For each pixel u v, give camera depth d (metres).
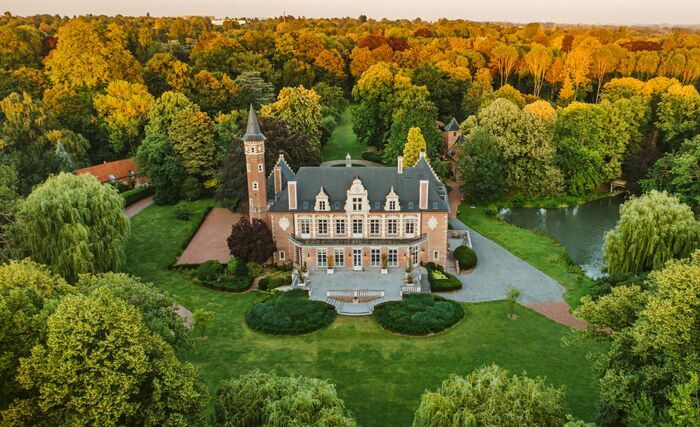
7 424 31.70
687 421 28.42
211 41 173.38
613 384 35.75
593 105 111.81
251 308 65.38
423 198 72.88
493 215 100.88
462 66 175.12
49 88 125.75
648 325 35.53
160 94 136.38
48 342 33.38
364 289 68.62
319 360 55.25
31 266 44.00
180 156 104.25
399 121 115.00
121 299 38.03
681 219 61.69
